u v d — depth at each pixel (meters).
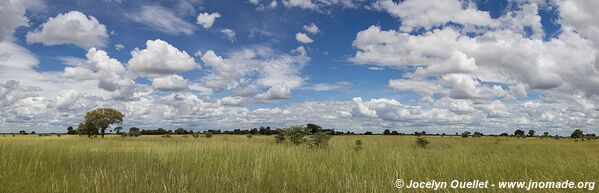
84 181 8.78
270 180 10.20
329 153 16.91
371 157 14.76
